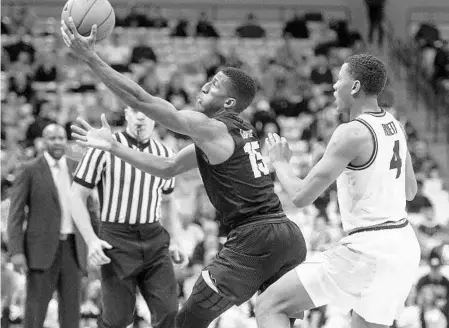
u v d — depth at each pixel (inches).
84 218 311.1
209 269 251.3
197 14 1027.3
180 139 687.7
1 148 674.2
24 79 784.3
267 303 244.4
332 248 246.1
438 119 883.4
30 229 353.7
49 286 354.0
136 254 311.9
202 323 258.7
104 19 245.8
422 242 547.2
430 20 1032.2
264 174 254.1
